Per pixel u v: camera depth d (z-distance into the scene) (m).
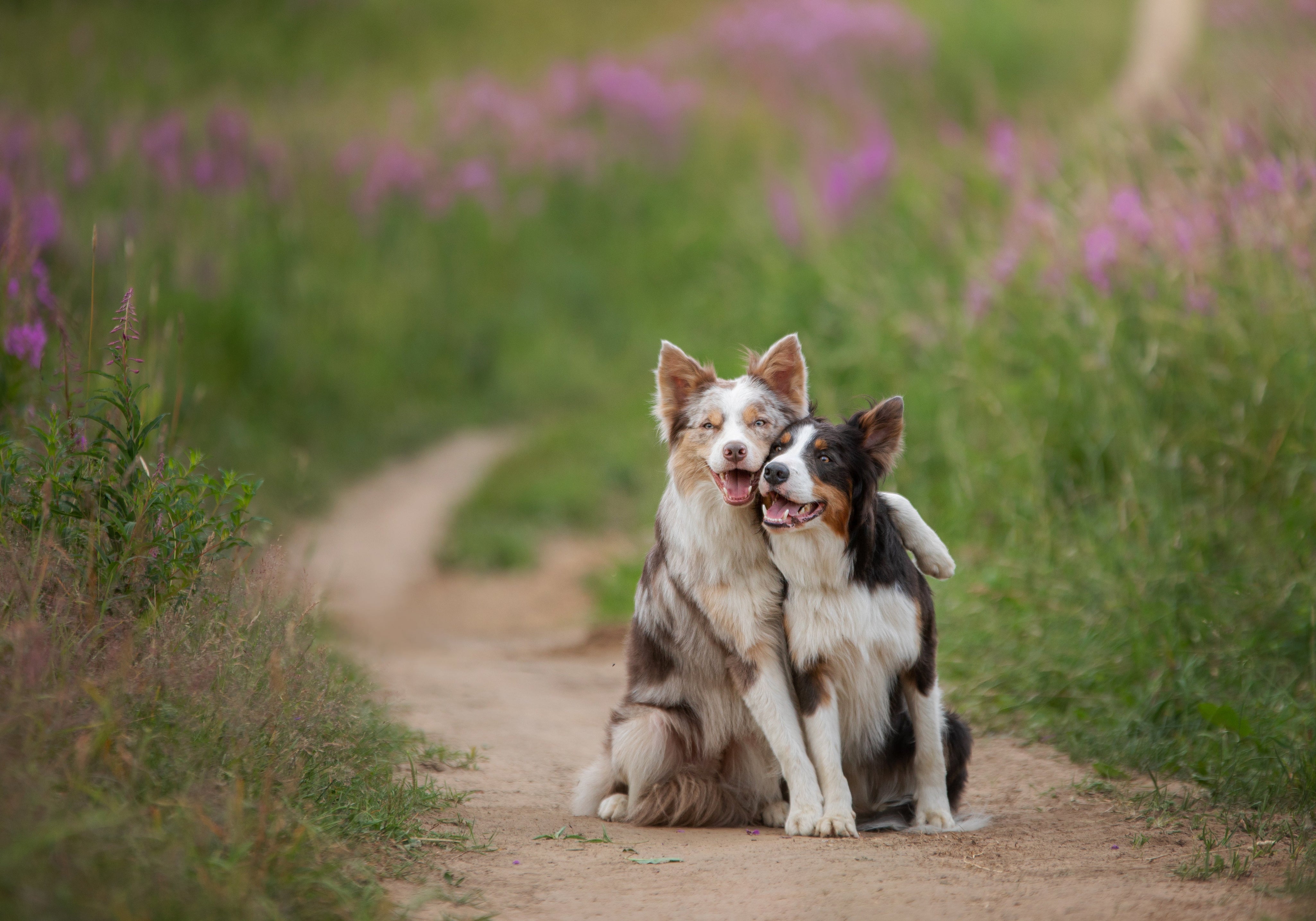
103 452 6.88
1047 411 13.59
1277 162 13.65
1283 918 4.75
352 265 32.16
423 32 49.00
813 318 22.09
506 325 33.44
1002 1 47.91
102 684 5.35
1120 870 5.65
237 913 4.15
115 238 22.41
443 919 4.86
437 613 17.16
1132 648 9.50
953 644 10.77
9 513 6.38
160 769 5.11
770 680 6.84
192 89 40.62
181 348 9.97
